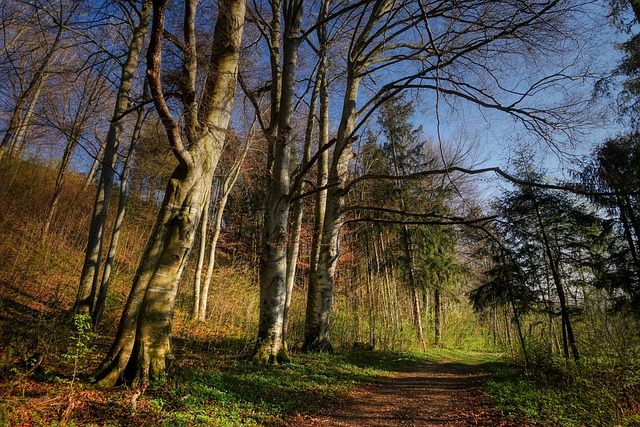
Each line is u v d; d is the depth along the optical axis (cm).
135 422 438
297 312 1848
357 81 1569
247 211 2673
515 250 1306
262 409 612
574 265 1236
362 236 2328
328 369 1085
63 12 1030
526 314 1303
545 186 934
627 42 1144
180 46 672
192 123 695
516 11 1005
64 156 1661
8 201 1611
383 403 817
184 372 652
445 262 2595
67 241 1711
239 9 795
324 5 1555
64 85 1380
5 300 964
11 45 1210
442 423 659
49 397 464
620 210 1171
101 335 991
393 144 2464
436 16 1145
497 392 865
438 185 2111
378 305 2041
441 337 2817
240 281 1939
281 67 1353
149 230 2314
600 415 628
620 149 1152
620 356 878
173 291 635
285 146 1144
